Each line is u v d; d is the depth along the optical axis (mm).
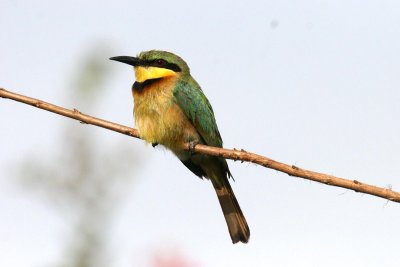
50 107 7508
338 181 6449
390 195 6266
